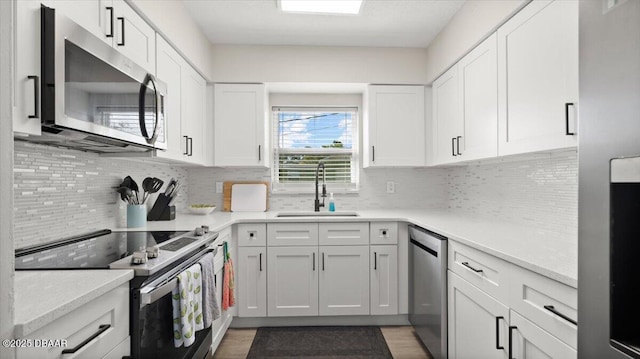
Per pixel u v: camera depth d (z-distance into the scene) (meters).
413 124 2.93
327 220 2.51
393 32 2.65
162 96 1.79
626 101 0.63
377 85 2.92
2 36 0.66
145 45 1.76
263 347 2.23
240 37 2.72
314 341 2.31
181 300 1.28
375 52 2.90
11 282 0.65
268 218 2.50
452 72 2.46
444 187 3.23
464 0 2.19
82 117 1.15
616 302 0.68
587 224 0.73
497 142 1.86
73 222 1.66
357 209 3.21
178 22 2.14
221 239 2.18
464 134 2.27
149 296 1.05
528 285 1.16
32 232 1.42
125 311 1.03
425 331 2.12
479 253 1.50
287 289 2.50
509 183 2.21
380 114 2.92
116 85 1.36
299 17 2.40
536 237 1.63
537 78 1.53
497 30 1.86
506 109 1.78
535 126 1.54
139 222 2.02
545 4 1.47
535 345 1.12
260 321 2.54
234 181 3.14
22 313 0.70
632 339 0.67
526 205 2.04
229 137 2.85
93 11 1.32
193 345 1.58
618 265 0.68
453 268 1.78
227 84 2.86
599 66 0.69
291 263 2.50
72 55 1.09
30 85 0.94
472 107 2.15
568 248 1.36
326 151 3.33
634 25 0.61
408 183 3.23
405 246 2.54
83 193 1.74
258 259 2.49
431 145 2.92
